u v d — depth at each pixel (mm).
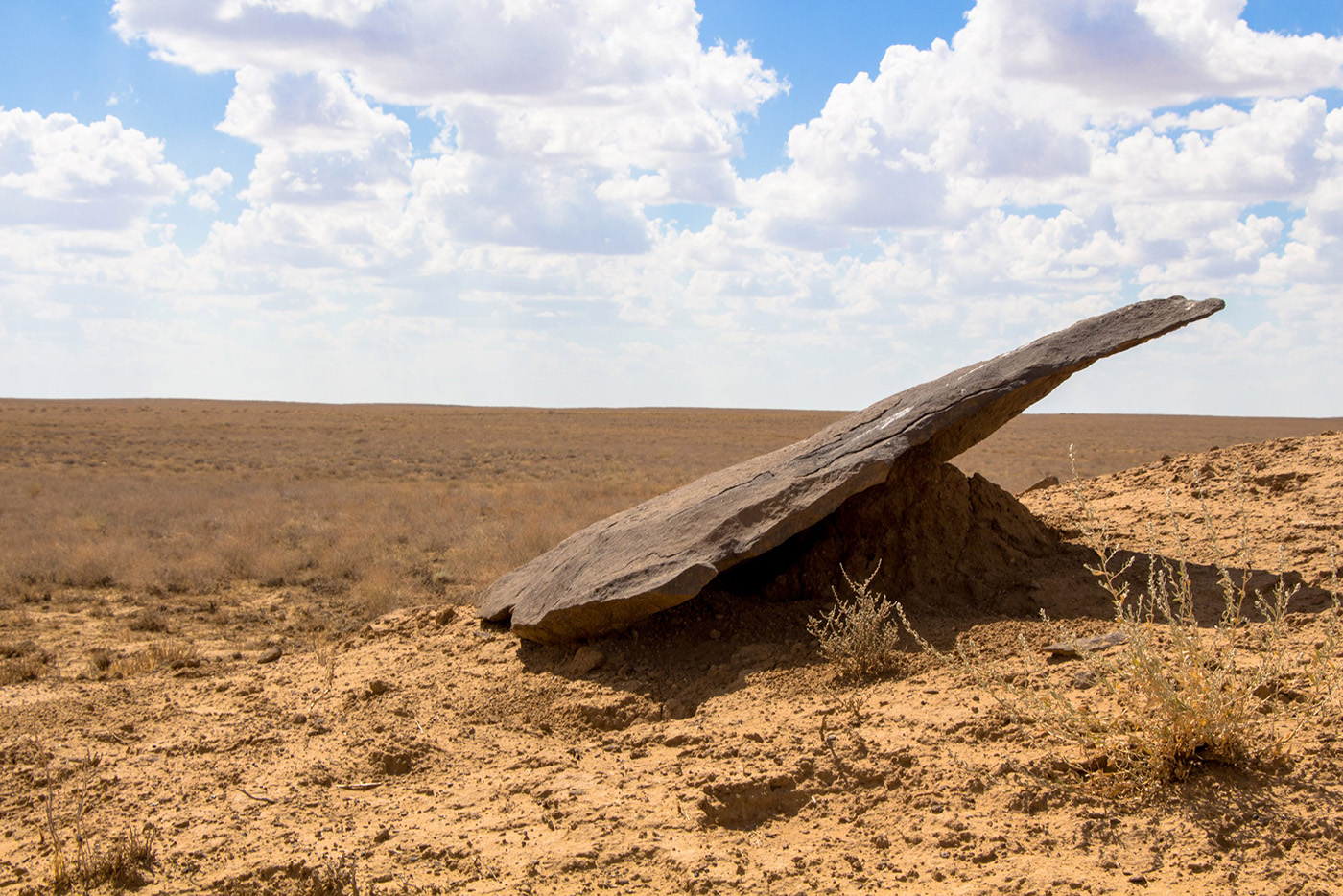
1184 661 4180
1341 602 5578
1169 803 3746
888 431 6789
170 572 14156
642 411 130875
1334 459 8578
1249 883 3197
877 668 5785
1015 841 3688
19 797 5172
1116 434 73688
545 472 39156
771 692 5828
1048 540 7793
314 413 107188
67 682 8211
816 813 4262
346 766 5445
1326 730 4020
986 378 6879
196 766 5535
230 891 3961
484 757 5555
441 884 3854
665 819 4281
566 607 6805
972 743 4555
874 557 7352
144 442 53750
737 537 6496
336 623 11375
